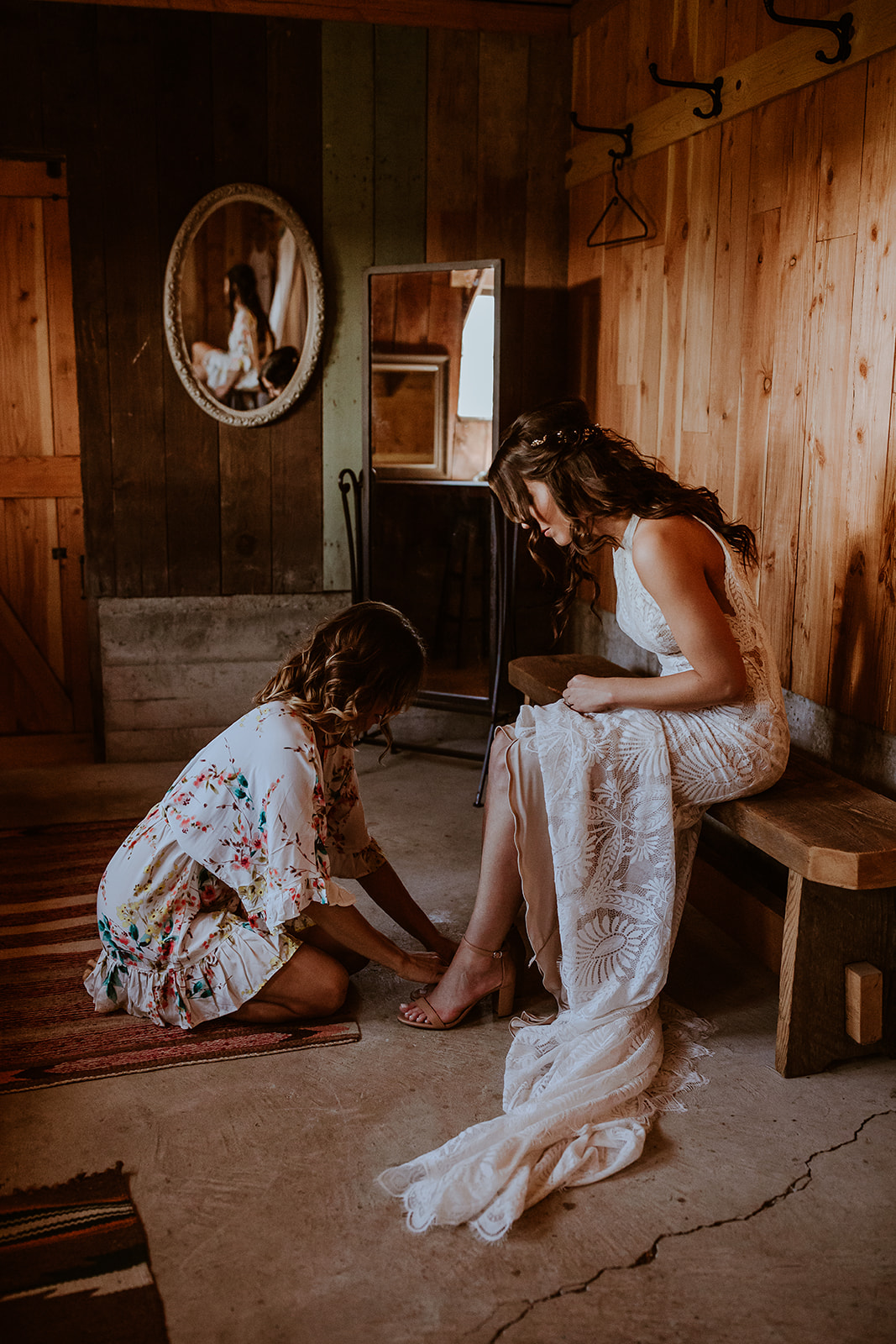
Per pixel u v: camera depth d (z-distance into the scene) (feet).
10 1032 7.51
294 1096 6.84
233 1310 5.18
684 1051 7.38
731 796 7.47
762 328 9.51
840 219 8.36
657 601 7.16
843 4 8.11
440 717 14.61
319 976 7.51
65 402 13.83
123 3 12.41
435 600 13.26
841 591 8.54
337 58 13.01
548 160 13.74
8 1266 5.42
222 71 12.78
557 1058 7.00
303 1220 5.78
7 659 14.33
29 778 13.33
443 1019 7.58
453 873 10.36
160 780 13.28
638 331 11.98
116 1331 5.04
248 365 13.37
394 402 12.89
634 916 7.26
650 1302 5.27
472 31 13.25
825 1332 5.11
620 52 12.14
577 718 7.34
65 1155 6.27
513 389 14.17
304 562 14.07
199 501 13.65
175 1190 5.99
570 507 7.36
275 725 6.88
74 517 14.12
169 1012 7.48
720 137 10.05
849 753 8.54
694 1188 6.07
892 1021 7.31
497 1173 5.95
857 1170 6.23
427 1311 5.20
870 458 8.11
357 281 13.55
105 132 12.67
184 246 12.93
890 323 7.81
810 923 6.94
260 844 6.98
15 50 12.35
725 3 9.83
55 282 13.48
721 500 10.32
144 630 13.79
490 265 12.07
